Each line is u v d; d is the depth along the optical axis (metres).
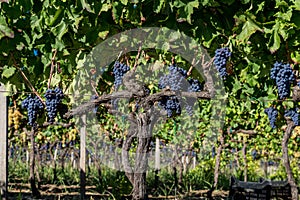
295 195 7.87
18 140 15.88
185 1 3.68
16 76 4.55
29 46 4.11
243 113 12.68
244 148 14.63
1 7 3.90
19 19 4.07
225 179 15.10
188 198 12.36
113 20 4.12
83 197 10.91
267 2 3.96
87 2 3.89
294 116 5.87
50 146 15.34
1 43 4.05
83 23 4.05
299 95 4.38
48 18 4.05
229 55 4.17
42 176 15.49
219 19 3.95
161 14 3.98
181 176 13.90
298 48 4.14
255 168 16.61
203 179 14.83
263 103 4.98
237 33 3.93
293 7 3.88
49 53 4.39
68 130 15.14
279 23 3.92
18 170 16.03
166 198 12.31
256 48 4.20
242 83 5.21
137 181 5.24
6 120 7.42
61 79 5.34
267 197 10.09
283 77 4.22
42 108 4.92
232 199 10.77
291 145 15.05
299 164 15.96
